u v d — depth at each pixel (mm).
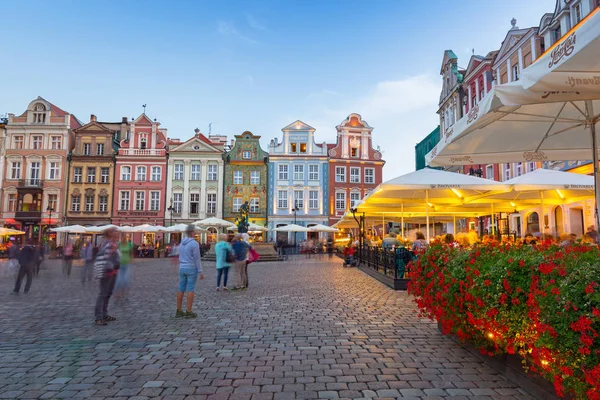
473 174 29328
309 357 4949
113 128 48812
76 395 3822
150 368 4582
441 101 35312
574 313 2844
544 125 6543
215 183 44750
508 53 24016
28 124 43500
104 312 7105
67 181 43438
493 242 5469
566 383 2945
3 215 42469
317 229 33469
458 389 3932
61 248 28375
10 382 4156
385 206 18562
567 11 18828
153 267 22125
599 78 3562
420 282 5988
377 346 5418
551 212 21328
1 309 8492
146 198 43969
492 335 4070
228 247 11500
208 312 7957
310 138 46062
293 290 11148
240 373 4398
